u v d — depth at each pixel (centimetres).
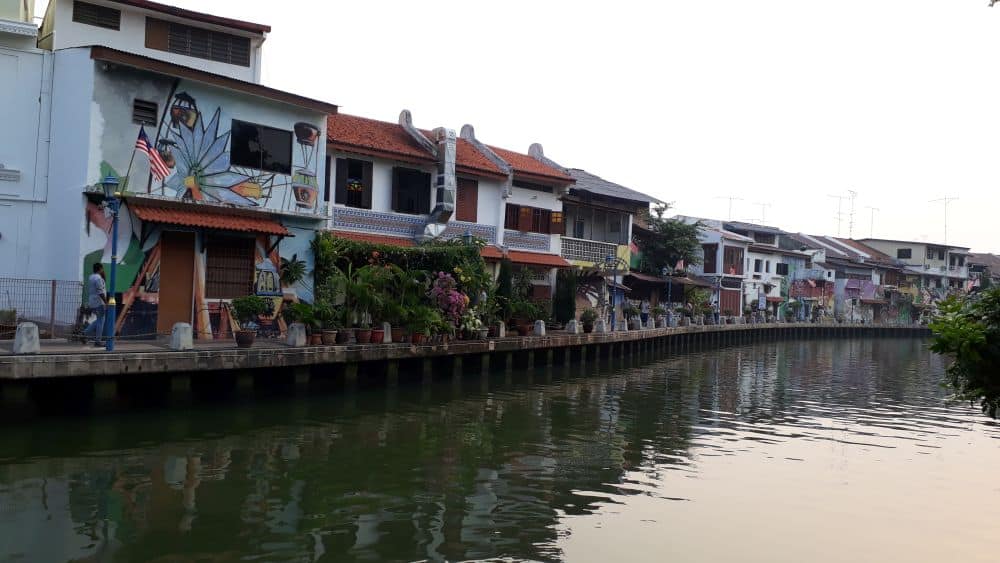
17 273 1681
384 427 1452
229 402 1559
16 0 1798
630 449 1374
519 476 1139
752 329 5278
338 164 2467
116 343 1574
